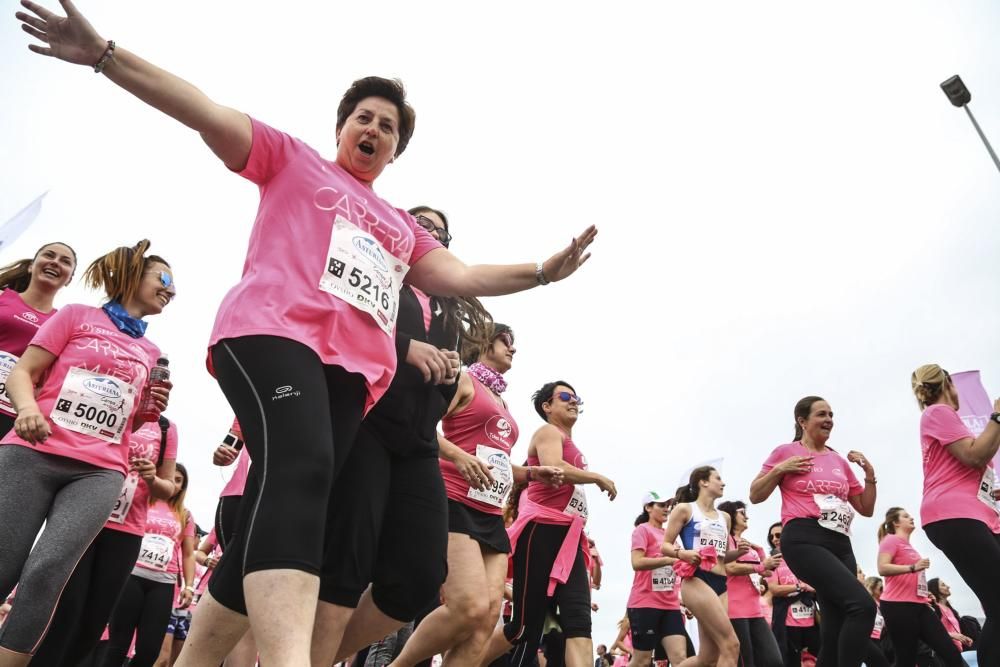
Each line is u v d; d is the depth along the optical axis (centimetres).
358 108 268
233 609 215
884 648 1153
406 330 319
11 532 365
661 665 1284
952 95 1005
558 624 567
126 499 437
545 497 558
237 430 533
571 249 256
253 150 231
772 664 838
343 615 260
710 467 882
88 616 425
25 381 378
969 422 586
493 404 474
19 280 518
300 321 218
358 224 243
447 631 382
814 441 641
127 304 437
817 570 576
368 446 273
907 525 950
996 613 504
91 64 194
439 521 293
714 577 827
